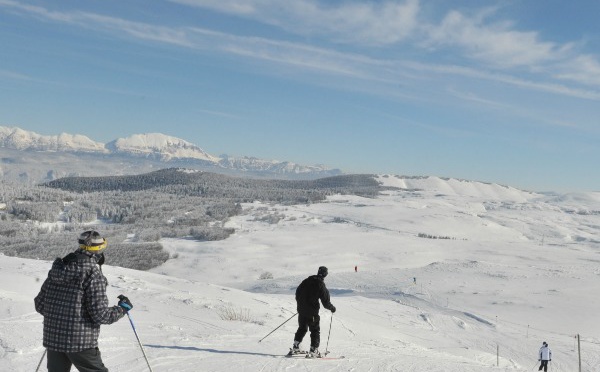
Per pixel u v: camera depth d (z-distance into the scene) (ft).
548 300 199.52
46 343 14.49
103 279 14.75
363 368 28.55
